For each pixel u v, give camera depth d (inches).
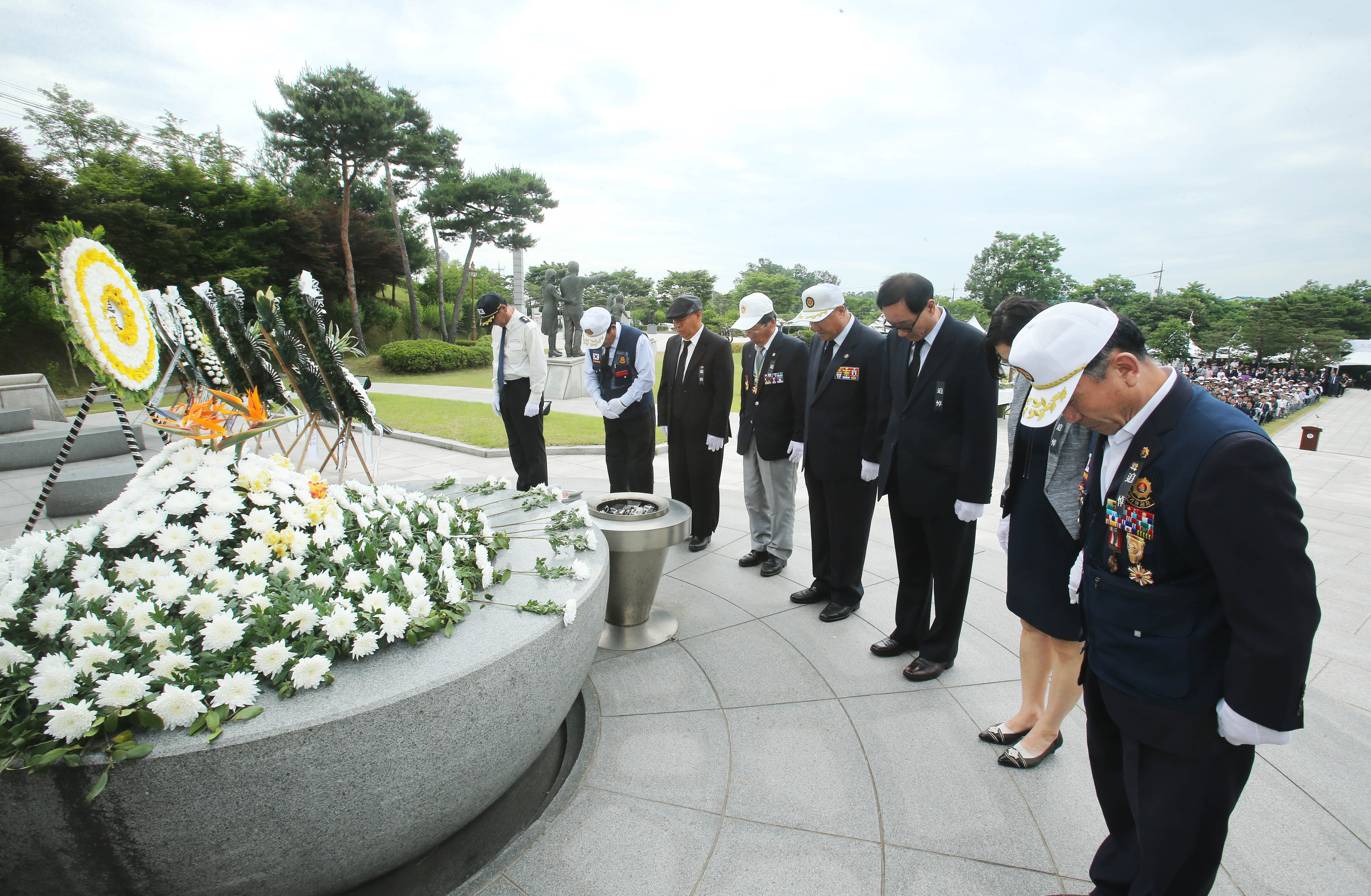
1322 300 2222.0
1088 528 66.6
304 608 69.1
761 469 176.6
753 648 133.7
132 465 257.8
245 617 70.1
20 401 420.2
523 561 101.5
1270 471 50.2
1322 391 1453.0
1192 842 57.9
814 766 97.4
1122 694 60.8
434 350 991.0
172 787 56.6
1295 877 77.9
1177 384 56.6
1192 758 56.7
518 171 1296.8
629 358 192.4
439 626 76.6
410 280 1214.9
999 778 95.3
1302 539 49.8
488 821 92.6
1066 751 101.8
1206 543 52.4
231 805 58.7
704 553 192.2
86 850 58.0
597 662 127.6
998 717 110.3
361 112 923.4
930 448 114.7
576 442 365.7
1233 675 52.2
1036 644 98.3
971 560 119.0
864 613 150.4
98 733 56.9
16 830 56.9
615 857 80.2
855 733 105.8
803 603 155.1
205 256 879.1
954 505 114.6
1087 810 88.8
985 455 110.2
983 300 2847.0
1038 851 81.7
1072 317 57.3
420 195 1259.8
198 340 137.3
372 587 78.4
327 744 60.7
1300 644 49.4
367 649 69.3
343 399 153.3
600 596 95.4
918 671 121.3
